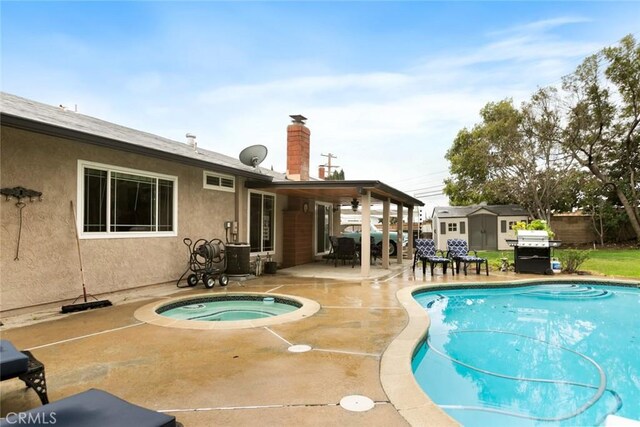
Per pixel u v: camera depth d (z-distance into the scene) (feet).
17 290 18.07
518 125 68.59
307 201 45.14
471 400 11.99
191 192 28.78
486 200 85.20
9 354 8.41
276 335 15.26
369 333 15.57
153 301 21.75
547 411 11.32
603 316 23.04
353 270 37.32
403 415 8.87
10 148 17.83
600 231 72.23
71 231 20.44
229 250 29.71
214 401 9.61
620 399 12.14
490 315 23.24
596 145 67.92
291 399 9.71
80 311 19.16
